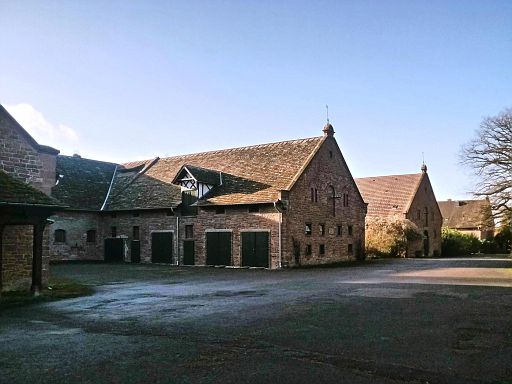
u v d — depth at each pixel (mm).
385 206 52281
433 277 22359
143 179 38875
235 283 19922
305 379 6672
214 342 8891
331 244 34469
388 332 9641
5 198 14312
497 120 34938
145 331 9945
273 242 29312
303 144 34594
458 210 85500
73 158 41094
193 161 38469
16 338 9375
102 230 37938
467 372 6977
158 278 22625
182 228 33531
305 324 10523
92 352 8211
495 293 15844
